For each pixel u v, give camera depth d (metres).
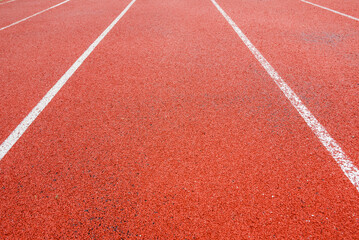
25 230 1.61
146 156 2.05
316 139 2.10
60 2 8.88
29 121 2.58
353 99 2.55
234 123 2.33
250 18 5.41
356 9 5.72
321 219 1.53
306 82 2.90
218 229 1.52
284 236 1.46
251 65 3.36
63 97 2.94
